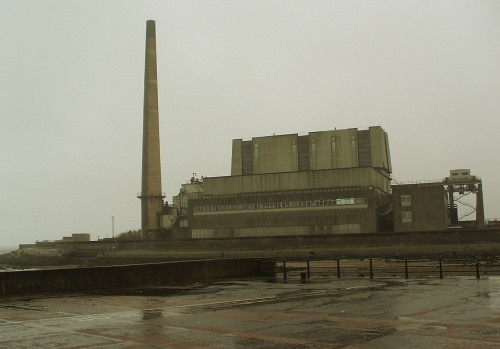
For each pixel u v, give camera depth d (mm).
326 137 117688
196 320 14539
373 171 102188
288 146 119438
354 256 83375
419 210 92125
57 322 14523
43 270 23281
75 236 156875
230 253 95812
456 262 54344
